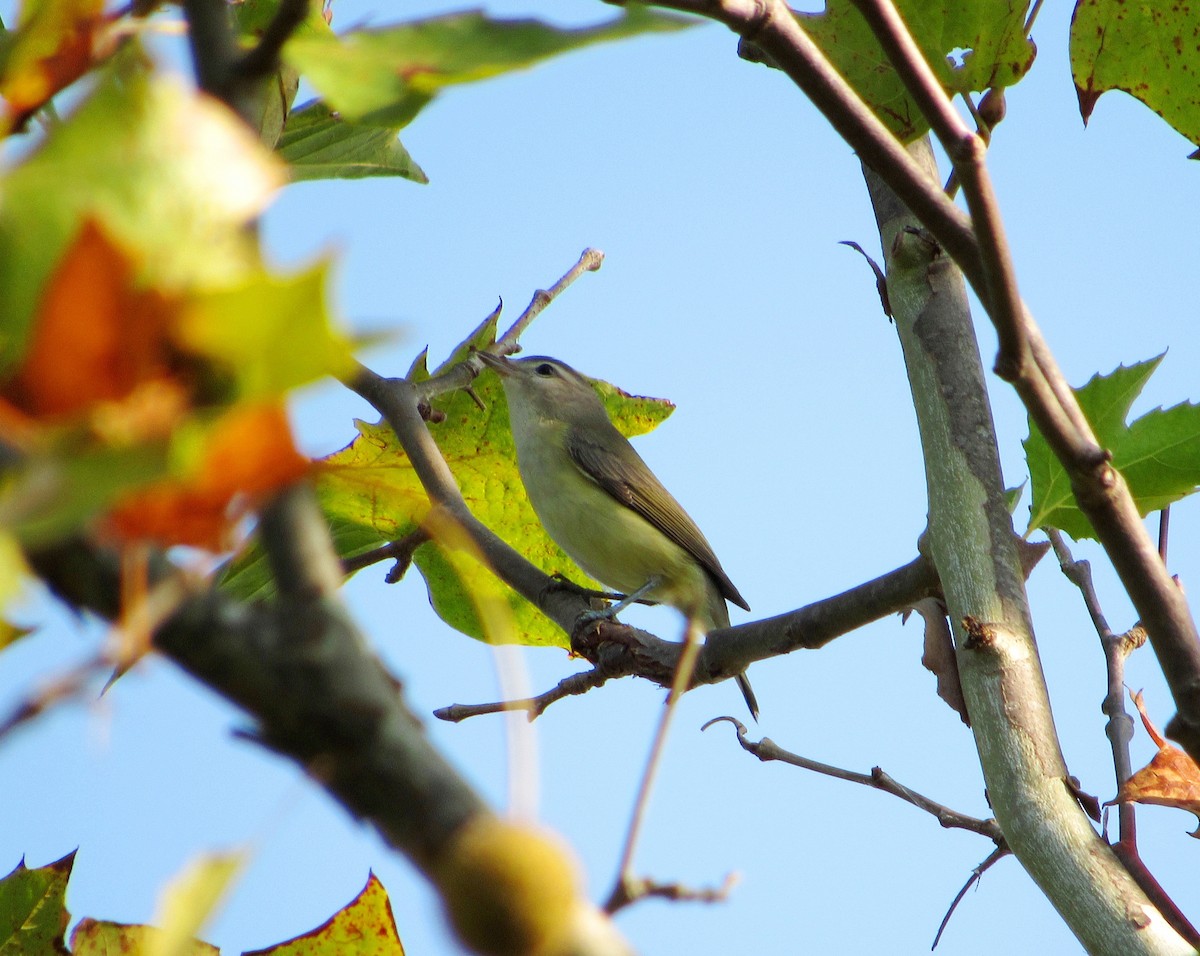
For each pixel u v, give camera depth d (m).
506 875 2.08
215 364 1.85
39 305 1.86
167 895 1.95
